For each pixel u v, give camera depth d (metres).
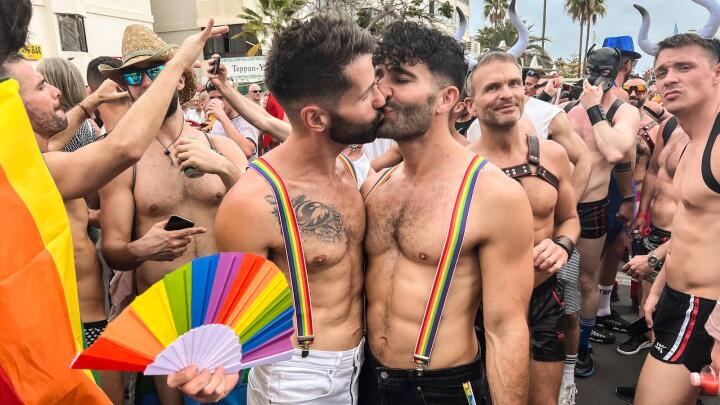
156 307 0.94
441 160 1.52
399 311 1.55
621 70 5.14
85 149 1.48
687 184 2.25
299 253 1.45
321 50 1.34
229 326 1.01
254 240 1.44
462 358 1.53
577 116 4.04
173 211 2.27
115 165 1.48
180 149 1.97
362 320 1.69
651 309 2.48
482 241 1.45
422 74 1.43
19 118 1.04
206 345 0.99
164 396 2.34
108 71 2.26
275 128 2.71
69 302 1.09
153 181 2.25
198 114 5.44
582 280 3.66
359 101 1.39
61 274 1.07
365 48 1.38
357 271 1.63
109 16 17.84
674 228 2.35
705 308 2.15
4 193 0.98
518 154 2.52
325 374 1.53
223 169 1.99
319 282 1.52
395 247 1.57
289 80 1.41
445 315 1.50
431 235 1.46
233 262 1.02
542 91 5.58
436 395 1.53
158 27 21.73
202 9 21.03
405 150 1.54
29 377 0.97
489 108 2.39
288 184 1.48
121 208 2.19
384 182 1.66
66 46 16.34
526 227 1.46
